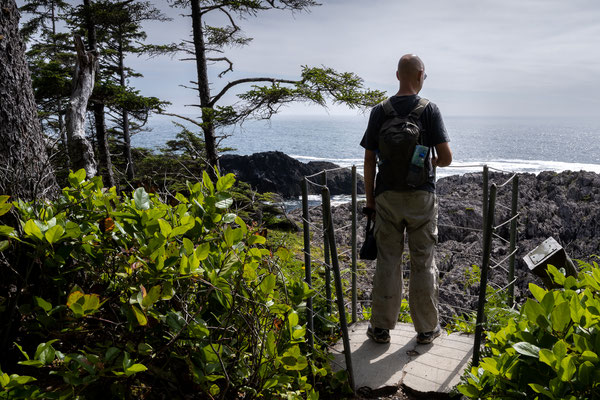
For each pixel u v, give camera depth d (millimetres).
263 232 2555
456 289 6875
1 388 1186
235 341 1825
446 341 2883
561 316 1286
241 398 1794
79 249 1740
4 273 1774
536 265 2486
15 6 2230
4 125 2092
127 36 21328
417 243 2766
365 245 2971
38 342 1759
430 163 2734
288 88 10242
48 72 13289
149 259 1581
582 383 1128
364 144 2902
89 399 1427
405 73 2797
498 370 1371
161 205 1964
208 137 11617
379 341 2873
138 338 1639
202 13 12406
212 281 1630
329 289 2818
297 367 1705
